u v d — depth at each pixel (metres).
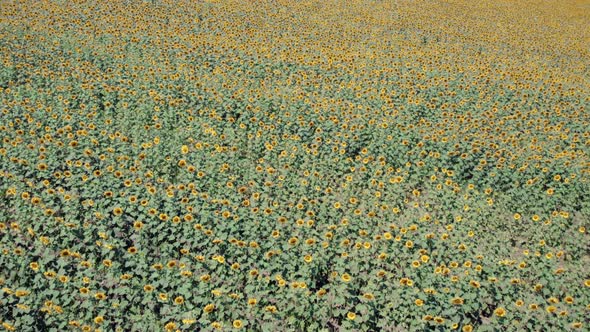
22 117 13.34
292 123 14.45
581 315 8.78
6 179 10.62
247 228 9.87
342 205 11.55
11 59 16.77
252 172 11.91
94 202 10.21
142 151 12.17
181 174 11.88
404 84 18.34
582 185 12.75
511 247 11.15
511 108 17.58
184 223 9.89
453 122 15.62
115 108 14.58
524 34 32.91
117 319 7.98
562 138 15.29
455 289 8.66
